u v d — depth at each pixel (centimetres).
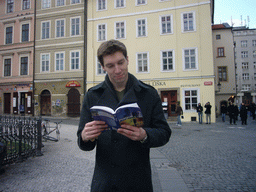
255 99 3888
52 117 1878
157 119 132
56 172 394
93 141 127
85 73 1844
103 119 111
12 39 2131
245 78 4788
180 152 569
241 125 1313
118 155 123
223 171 404
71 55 1902
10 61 2127
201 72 1573
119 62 128
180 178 360
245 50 4838
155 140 115
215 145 662
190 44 1612
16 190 312
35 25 2036
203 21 1595
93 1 1862
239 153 552
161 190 307
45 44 1986
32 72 2016
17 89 2055
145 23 1712
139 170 124
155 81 1664
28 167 426
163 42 1669
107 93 135
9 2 2173
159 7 1689
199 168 423
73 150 581
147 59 1695
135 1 1745
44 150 582
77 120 1619
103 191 122
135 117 105
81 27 1891
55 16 1977
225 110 1608
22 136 483
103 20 1819
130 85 137
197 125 1312
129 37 1741
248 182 345
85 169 413
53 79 1923
